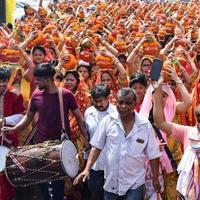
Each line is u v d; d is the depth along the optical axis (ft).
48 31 45.65
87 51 32.30
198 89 26.37
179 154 22.57
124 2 95.81
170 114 22.75
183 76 29.40
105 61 28.99
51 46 36.55
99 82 29.04
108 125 20.47
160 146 21.98
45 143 21.79
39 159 21.27
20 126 23.30
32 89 28.71
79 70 30.35
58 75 27.37
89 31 44.27
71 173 21.43
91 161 20.77
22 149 21.81
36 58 30.50
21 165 21.45
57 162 21.13
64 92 22.74
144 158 20.40
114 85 29.63
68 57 29.17
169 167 22.33
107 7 82.58
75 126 24.89
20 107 24.06
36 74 22.47
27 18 66.54
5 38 40.52
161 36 49.70
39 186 23.39
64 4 92.94
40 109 22.63
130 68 33.35
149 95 22.56
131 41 43.04
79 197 25.58
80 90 27.14
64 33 46.62
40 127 22.85
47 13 71.67
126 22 62.69
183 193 19.48
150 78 21.03
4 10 62.34
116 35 45.93
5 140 23.72
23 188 23.47
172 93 22.89
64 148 21.31
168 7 88.89
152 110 22.39
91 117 23.93
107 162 20.51
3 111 23.67
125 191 20.30
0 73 23.45
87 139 23.30
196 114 19.57
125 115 20.06
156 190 20.58
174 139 21.85
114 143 20.31
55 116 22.58
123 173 20.25
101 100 23.58
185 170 19.53
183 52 32.86
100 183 23.21
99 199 23.47
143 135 20.20
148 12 75.92
